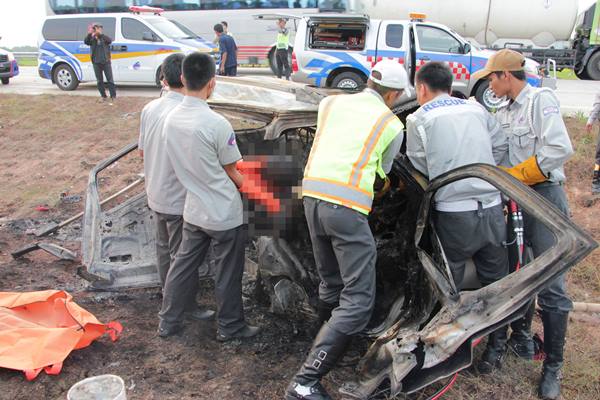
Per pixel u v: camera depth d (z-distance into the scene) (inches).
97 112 451.5
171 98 144.5
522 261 130.9
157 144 142.1
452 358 106.4
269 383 129.4
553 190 128.4
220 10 701.3
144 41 546.9
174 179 143.4
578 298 179.2
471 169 111.7
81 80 568.7
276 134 136.9
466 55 453.4
